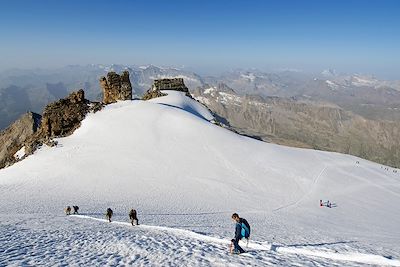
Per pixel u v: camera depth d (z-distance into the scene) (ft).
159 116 349.82
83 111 369.71
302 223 173.06
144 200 206.69
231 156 301.02
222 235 105.50
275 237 114.62
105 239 83.35
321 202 225.97
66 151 292.20
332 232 148.77
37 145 310.86
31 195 209.15
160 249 73.56
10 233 87.86
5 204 177.88
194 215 173.78
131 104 402.31
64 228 103.86
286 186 261.44
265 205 215.72
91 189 226.99
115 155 283.38
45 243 76.18
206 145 312.91
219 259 66.39
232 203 214.48
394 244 118.21
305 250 80.48
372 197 262.26
